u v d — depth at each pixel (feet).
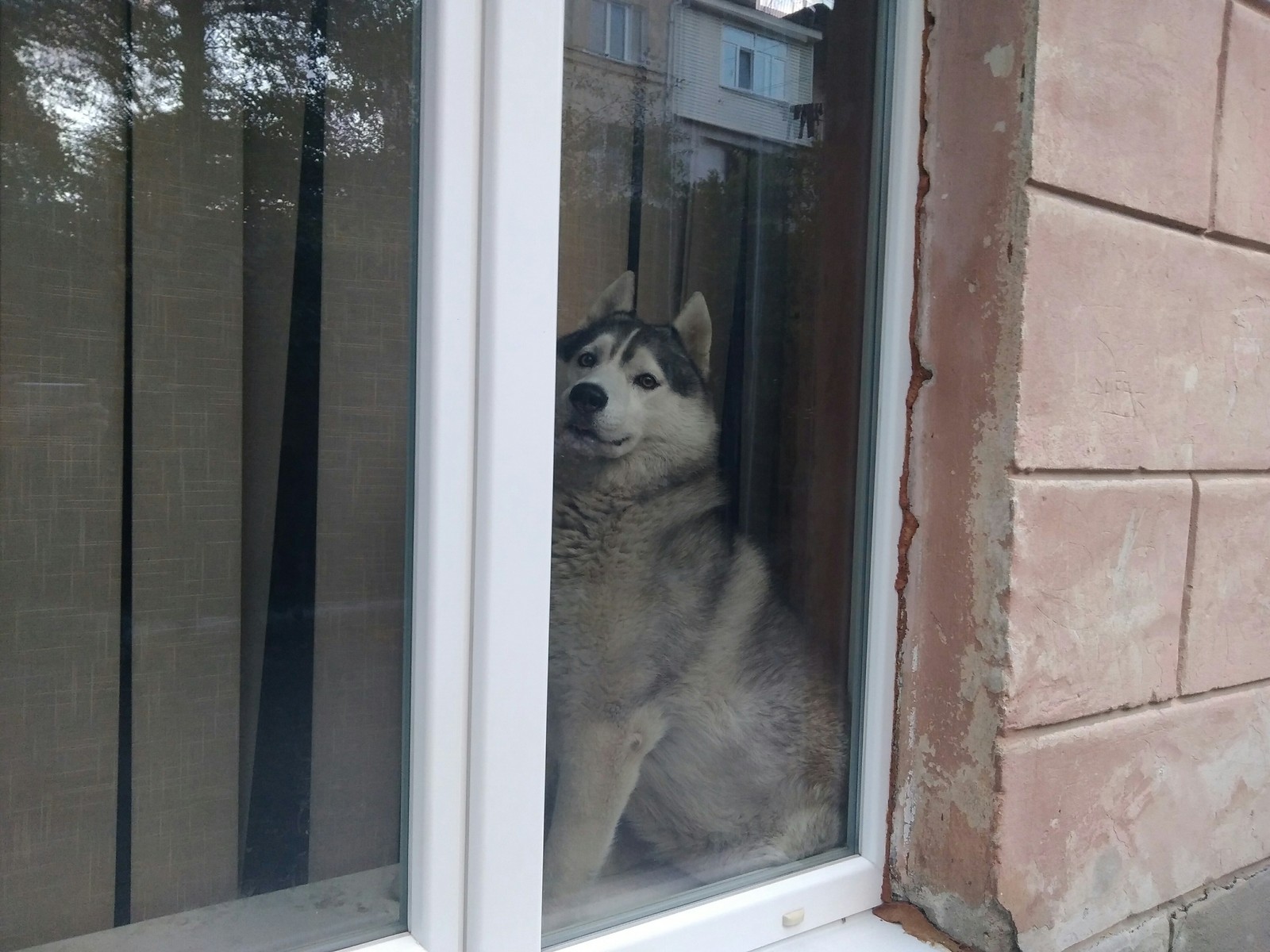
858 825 4.63
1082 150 4.21
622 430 3.85
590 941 3.69
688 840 4.15
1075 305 4.25
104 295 2.97
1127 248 4.47
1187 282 4.77
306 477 3.26
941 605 4.36
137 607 3.07
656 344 3.94
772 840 4.41
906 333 4.46
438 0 3.08
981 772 4.20
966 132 4.24
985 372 4.17
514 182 3.20
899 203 4.42
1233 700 5.24
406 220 3.32
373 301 3.30
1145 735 4.76
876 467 4.54
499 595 3.27
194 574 3.14
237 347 3.16
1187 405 4.83
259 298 3.18
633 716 3.97
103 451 2.99
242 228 3.14
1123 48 4.36
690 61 3.99
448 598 3.23
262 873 3.28
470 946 3.37
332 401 3.28
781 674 4.40
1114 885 4.65
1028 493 4.11
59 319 2.91
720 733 4.22
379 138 3.28
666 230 3.95
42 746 2.97
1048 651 4.26
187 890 3.19
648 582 3.98
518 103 3.18
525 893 3.41
